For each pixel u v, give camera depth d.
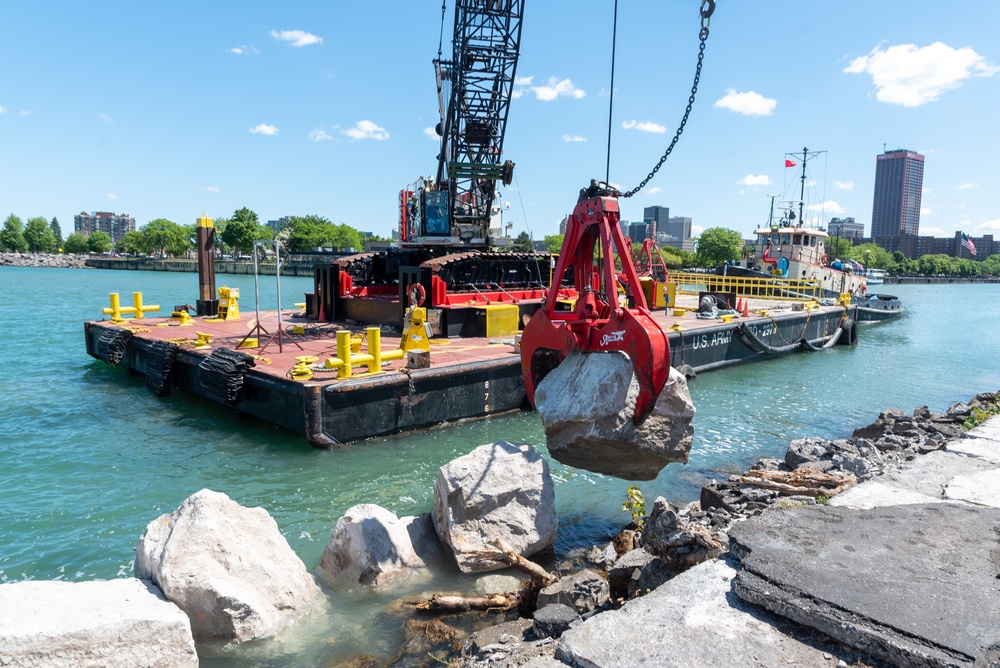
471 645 5.38
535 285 22.19
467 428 13.30
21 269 138.75
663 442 5.88
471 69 23.27
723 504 8.08
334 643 5.71
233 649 5.55
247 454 11.32
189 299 53.03
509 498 7.44
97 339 19.08
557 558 7.54
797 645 3.69
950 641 3.39
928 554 4.50
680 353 19.86
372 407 12.07
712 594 4.27
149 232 165.12
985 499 6.00
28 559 7.46
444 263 18.72
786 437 13.77
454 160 23.89
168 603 5.22
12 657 4.25
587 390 5.71
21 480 9.98
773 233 43.34
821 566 4.29
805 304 29.42
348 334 12.03
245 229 135.00
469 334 18.33
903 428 12.15
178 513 6.12
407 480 10.26
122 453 11.33
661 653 3.64
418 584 6.79
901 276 164.25
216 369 13.17
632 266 5.89
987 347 31.42
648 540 6.50
